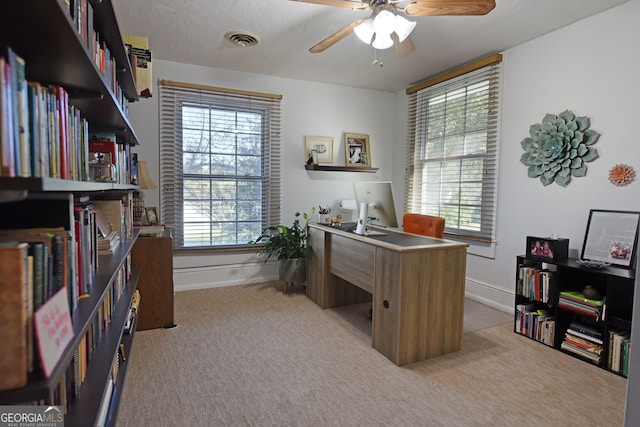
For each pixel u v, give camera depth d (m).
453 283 2.45
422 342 2.35
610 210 2.49
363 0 1.98
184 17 2.63
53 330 0.73
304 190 4.30
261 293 3.75
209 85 3.75
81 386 1.18
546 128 2.87
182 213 3.77
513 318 3.13
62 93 0.98
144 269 2.75
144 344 2.53
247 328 2.84
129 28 2.81
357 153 4.54
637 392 1.05
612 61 2.47
